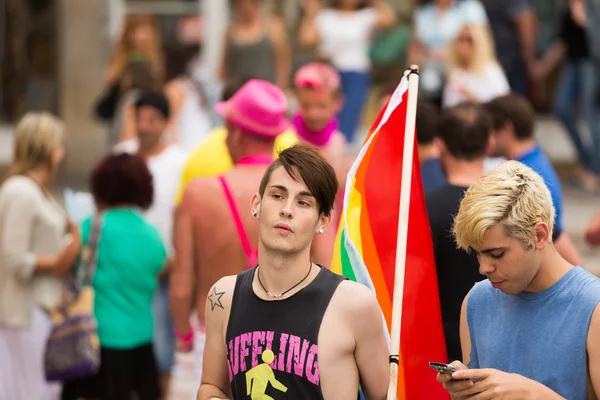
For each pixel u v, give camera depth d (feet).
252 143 29.55
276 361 19.15
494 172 18.99
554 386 18.81
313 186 19.17
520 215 18.33
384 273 22.93
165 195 42.27
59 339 34.71
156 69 56.85
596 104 69.82
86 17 74.43
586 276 18.94
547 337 18.94
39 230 36.91
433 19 61.11
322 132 40.45
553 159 72.95
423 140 33.42
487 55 53.26
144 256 35.76
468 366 20.44
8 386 37.65
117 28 73.36
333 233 29.40
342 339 19.12
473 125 28.14
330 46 66.23
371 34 67.41
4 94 88.38
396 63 77.15
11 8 87.25
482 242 18.57
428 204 27.37
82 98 75.05
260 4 81.35
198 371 29.89
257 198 19.92
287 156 19.40
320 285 19.33
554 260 19.07
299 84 39.86
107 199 35.81
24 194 36.40
